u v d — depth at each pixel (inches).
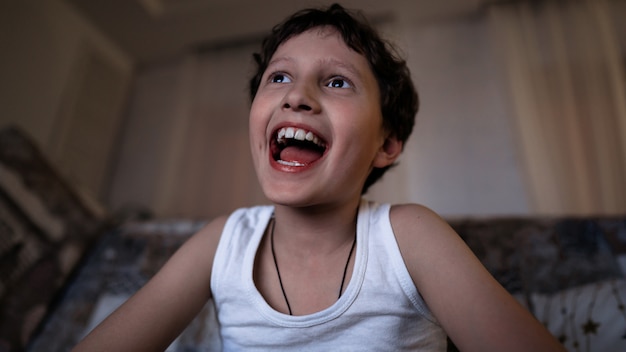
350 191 18.7
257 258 20.5
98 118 120.6
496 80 105.4
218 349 27.6
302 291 18.8
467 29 112.4
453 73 109.0
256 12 116.4
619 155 87.0
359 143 18.5
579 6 101.8
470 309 13.9
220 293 19.6
